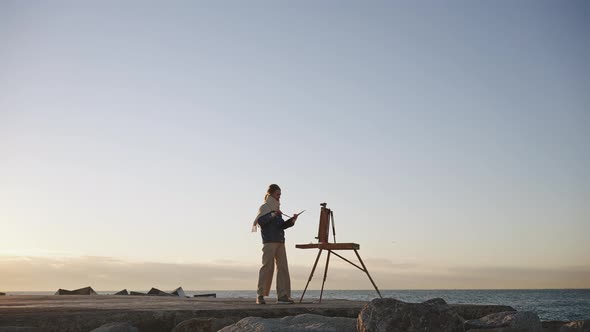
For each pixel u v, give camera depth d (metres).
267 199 9.52
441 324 5.46
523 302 96.56
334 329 5.89
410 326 5.46
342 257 9.15
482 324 6.32
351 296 174.50
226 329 5.92
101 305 8.23
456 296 155.75
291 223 9.33
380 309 5.66
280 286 9.45
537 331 6.27
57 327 6.37
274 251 9.30
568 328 6.34
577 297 133.38
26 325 6.29
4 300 9.93
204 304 8.73
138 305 8.30
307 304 8.84
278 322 6.27
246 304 8.80
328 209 9.41
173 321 6.96
